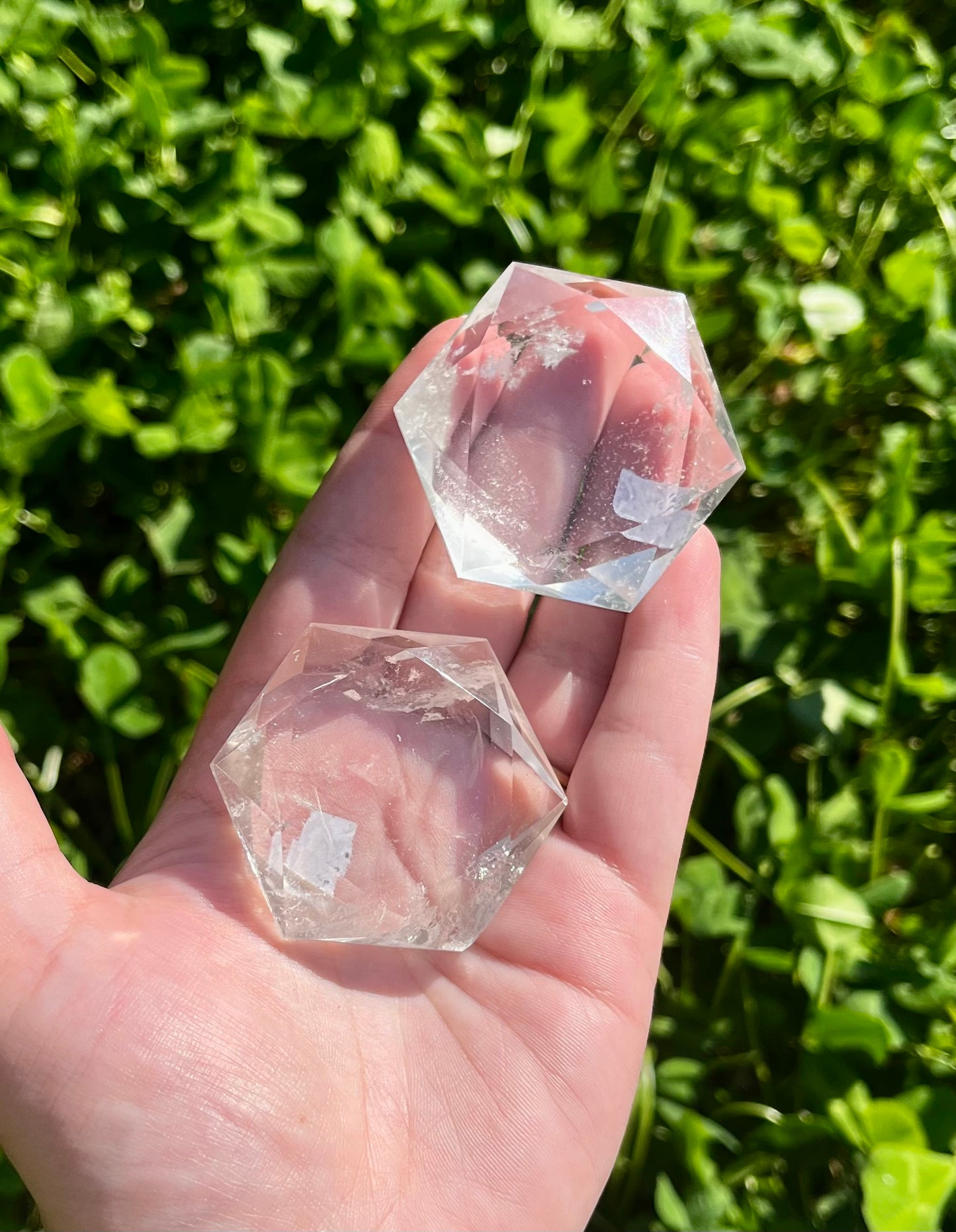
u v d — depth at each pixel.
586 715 0.18
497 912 0.16
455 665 0.17
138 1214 0.13
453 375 0.17
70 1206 0.13
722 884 0.20
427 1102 0.14
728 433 0.17
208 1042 0.13
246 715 0.16
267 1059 0.13
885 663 0.21
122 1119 0.13
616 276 0.23
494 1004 0.15
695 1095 0.20
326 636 0.17
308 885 0.15
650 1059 0.20
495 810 0.16
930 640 0.23
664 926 0.17
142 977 0.13
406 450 0.18
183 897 0.14
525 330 0.17
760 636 0.21
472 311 0.18
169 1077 0.13
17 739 0.21
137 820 0.21
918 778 0.22
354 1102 0.14
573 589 0.17
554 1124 0.15
